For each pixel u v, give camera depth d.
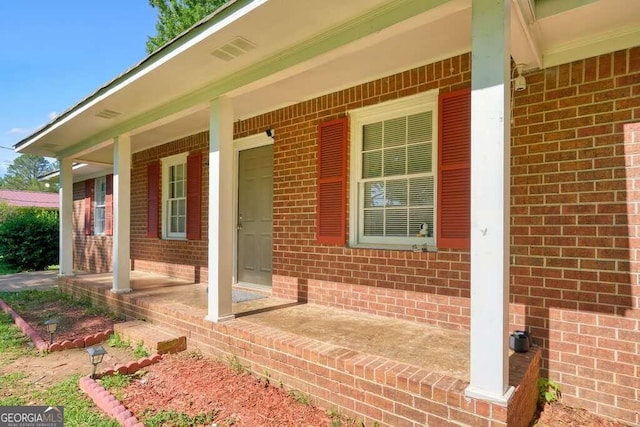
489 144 2.16
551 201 2.98
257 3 2.57
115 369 3.50
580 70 2.88
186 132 6.47
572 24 2.60
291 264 4.88
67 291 7.05
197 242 6.46
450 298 3.51
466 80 3.45
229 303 3.93
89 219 10.49
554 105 2.98
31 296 7.27
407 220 3.99
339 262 4.35
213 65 3.56
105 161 8.41
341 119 4.34
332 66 3.75
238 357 3.54
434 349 2.97
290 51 3.23
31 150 7.45
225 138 4.01
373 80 4.09
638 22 2.58
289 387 3.06
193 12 14.74
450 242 3.48
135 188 8.20
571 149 2.91
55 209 17.92
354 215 4.34
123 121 5.42
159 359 3.85
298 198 4.82
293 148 4.89
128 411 2.74
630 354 2.65
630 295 2.66
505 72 2.14
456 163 3.46
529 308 3.06
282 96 4.64
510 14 2.23
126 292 5.55
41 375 3.61
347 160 4.32
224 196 3.97
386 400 2.47
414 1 2.47
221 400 2.97
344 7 2.60
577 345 2.85
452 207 3.48
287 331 3.45
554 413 2.76
